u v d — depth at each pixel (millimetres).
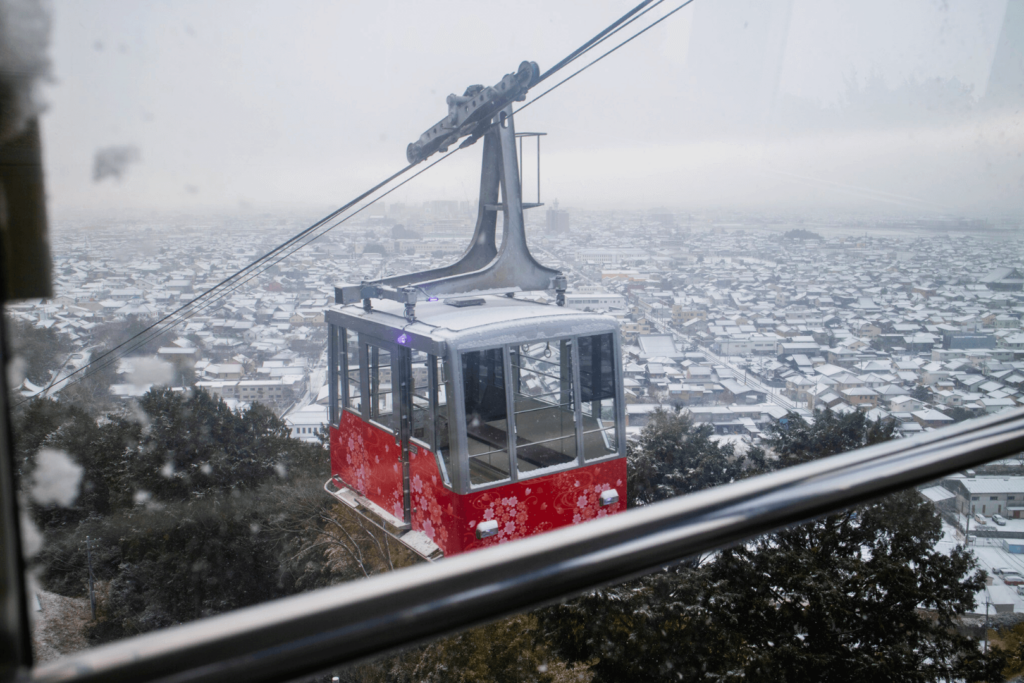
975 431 1131
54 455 9164
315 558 9273
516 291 7070
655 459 9672
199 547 9523
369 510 6281
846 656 7926
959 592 8430
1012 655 8008
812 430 10141
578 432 5820
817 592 8219
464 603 641
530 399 5867
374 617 601
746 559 8555
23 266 872
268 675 562
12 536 548
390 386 6188
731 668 7844
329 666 590
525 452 5938
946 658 8016
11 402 610
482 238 7383
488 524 5441
